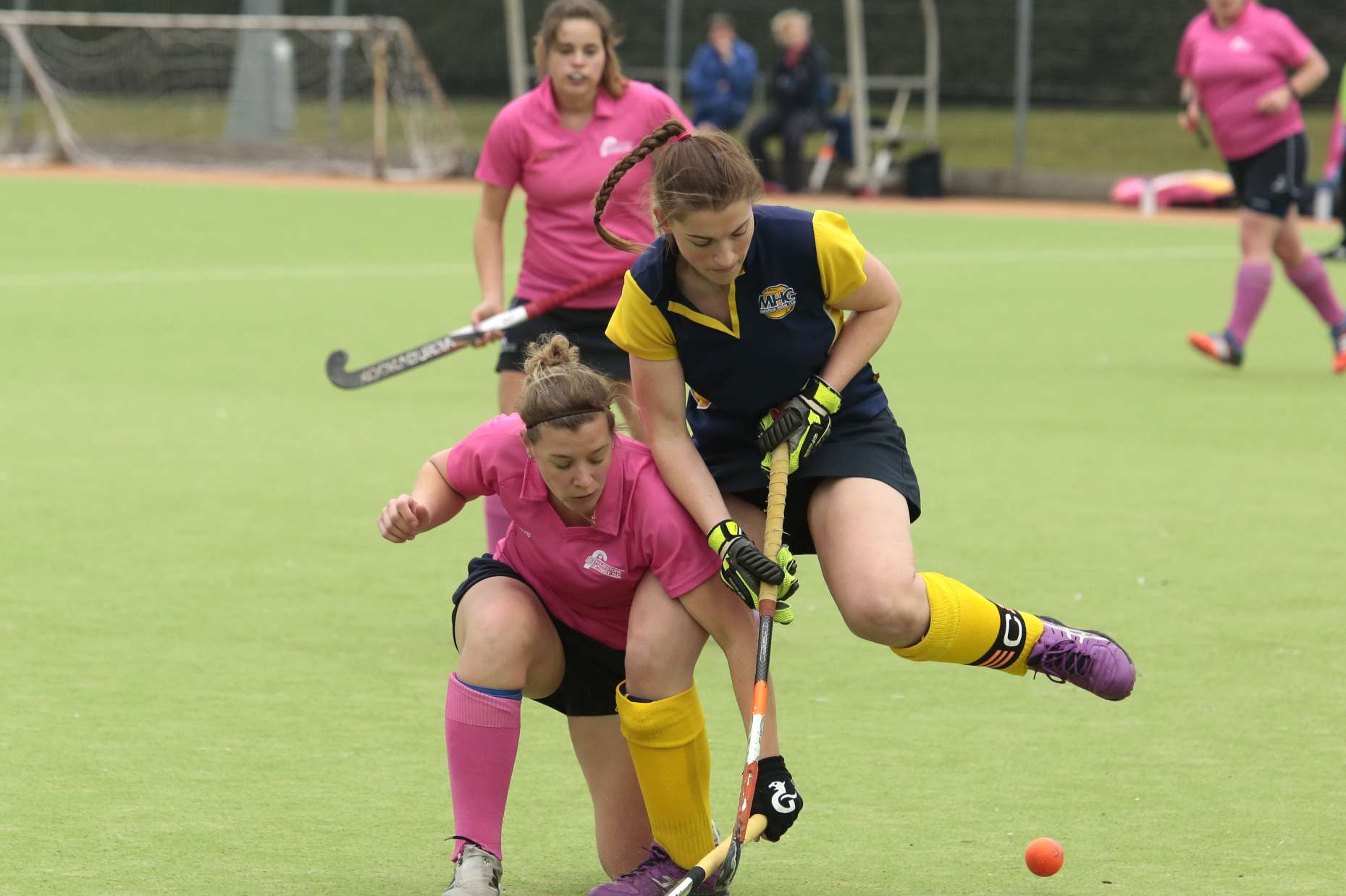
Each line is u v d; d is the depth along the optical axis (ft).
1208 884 43.83
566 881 44.47
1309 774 51.72
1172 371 129.70
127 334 141.49
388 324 149.89
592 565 42.93
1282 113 122.11
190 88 368.48
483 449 43.62
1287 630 66.28
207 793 49.60
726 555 41.98
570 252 70.13
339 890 43.19
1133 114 362.33
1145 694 59.06
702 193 40.93
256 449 98.07
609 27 69.67
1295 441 103.30
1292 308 169.99
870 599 43.27
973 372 128.36
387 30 321.11
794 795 43.11
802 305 45.06
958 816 48.52
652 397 44.88
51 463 93.61
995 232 241.76
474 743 42.32
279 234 223.92
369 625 66.44
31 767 51.19
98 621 66.03
